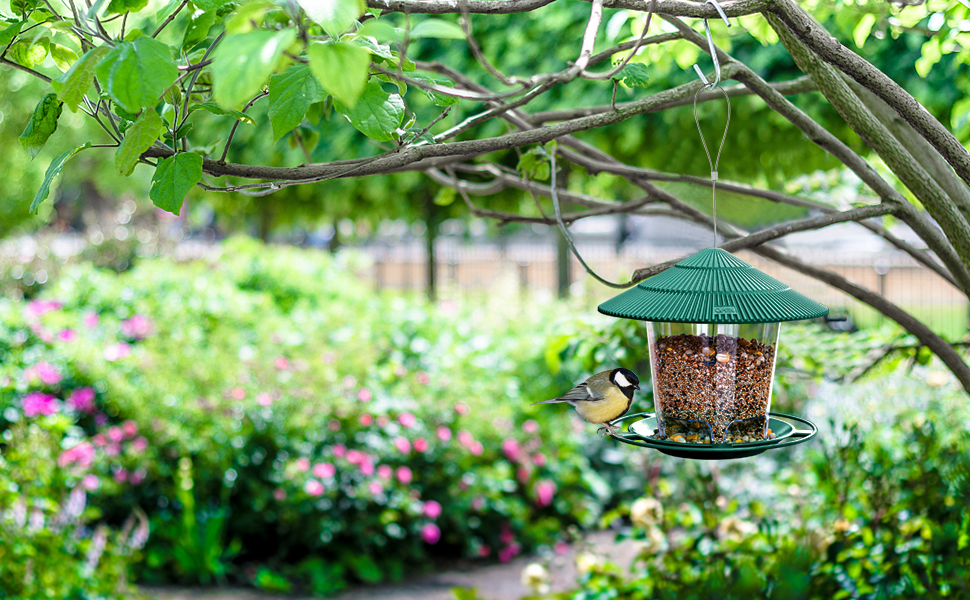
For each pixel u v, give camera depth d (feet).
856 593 10.62
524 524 22.82
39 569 13.08
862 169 8.27
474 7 6.29
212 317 27.12
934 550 10.55
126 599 15.15
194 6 6.17
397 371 23.07
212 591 18.98
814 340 12.62
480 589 20.08
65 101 5.64
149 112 5.57
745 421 7.75
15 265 38.96
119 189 68.85
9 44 6.18
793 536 12.32
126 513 19.25
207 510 19.86
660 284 7.16
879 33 10.25
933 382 14.79
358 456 20.18
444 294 36.55
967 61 10.11
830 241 32.81
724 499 14.37
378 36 5.08
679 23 7.67
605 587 12.92
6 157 52.01
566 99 19.65
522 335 28.66
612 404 8.53
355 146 22.75
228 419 19.79
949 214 7.46
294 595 19.19
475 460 22.85
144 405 19.76
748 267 7.27
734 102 19.02
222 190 6.57
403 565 21.43
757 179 20.90
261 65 4.23
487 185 11.62
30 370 19.57
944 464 11.86
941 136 6.63
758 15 10.00
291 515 19.76
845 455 12.72
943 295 45.16
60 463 15.70
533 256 71.77
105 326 24.61
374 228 31.55
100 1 5.48
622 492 25.26
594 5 6.47
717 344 7.68
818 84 7.53
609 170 10.03
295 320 27.20
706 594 11.24
